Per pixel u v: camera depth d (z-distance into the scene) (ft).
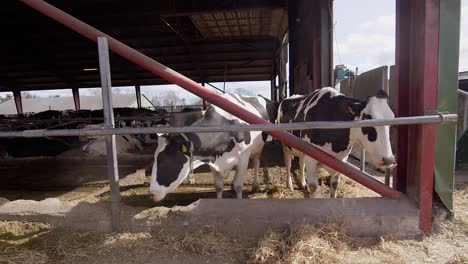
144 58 9.15
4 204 10.62
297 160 21.06
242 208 9.67
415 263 8.05
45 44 48.49
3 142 30.55
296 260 8.00
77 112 53.36
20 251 8.94
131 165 21.77
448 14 8.89
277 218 9.41
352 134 10.56
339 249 8.66
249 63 56.75
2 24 39.93
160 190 10.05
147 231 9.75
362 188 14.73
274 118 18.45
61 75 63.62
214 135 11.51
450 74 9.09
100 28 41.29
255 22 34.19
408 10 10.07
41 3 9.28
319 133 11.34
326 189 14.74
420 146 9.33
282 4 30.01
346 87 25.81
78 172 20.63
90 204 10.41
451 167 9.64
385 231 9.44
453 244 8.89
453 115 8.30
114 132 8.84
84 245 9.26
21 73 63.62
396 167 10.71
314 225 9.18
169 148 10.17
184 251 8.88
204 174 19.19
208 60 54.80
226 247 8.98
